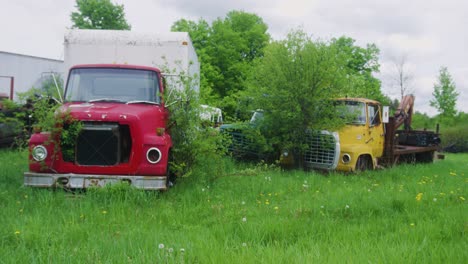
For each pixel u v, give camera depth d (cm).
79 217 636
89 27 3534
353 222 657
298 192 904
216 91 3738
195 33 3947
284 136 1228
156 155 791
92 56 1230
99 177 759
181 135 923
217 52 3850
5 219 609
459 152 3847
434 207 746
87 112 780
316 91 1209
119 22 3638
